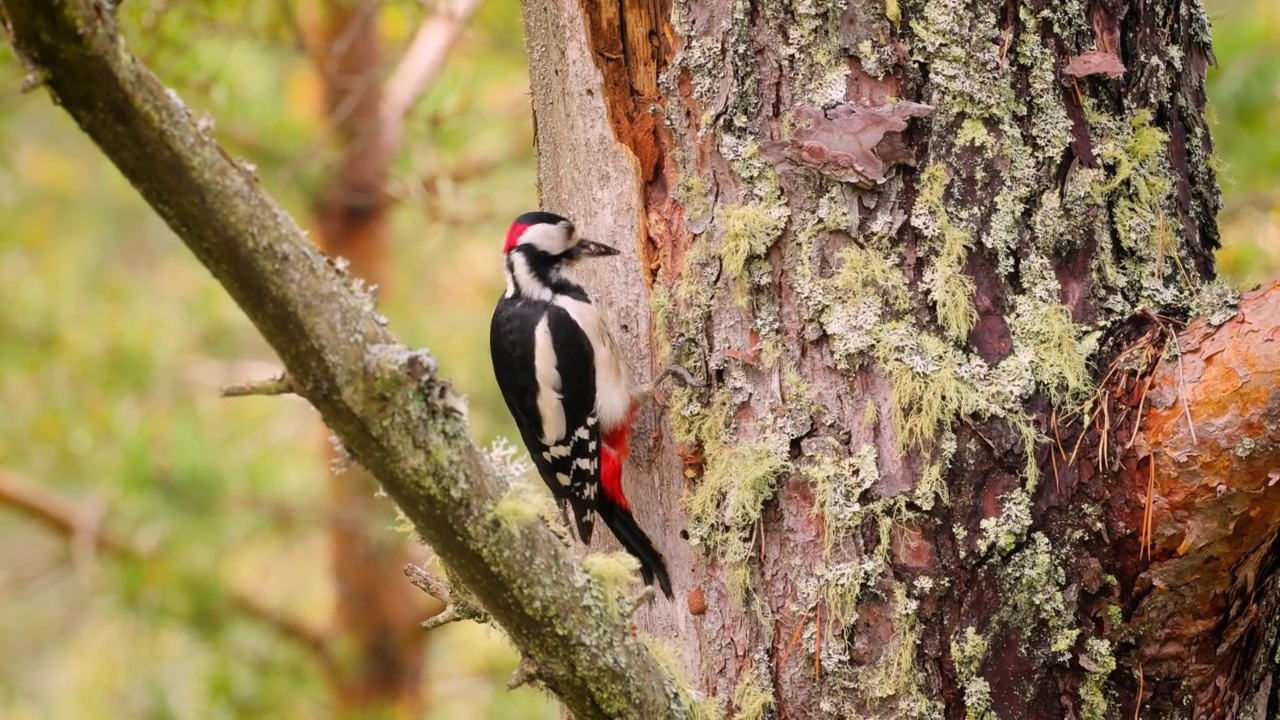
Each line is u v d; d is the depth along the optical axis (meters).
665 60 7.57
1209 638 6.61
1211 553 6.41
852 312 6.88
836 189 6.95
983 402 6.67
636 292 7.77
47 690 19.22
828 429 6.89
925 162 6.91
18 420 18.11
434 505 5.44
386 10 14.47
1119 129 7.11
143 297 18.36
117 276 18.98
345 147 16.73
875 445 6.81
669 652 6.77
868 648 6.73
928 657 6.64
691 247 7.39
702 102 7.32
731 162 7.21
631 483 7.67
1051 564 6.60
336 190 17.02
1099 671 6.61
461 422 5.38
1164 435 6.44
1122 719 6.67
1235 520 6.32
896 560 6.71
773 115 7.14
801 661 6.88
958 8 6.94
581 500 8.30
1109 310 6.89
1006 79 6.95
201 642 17.34
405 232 18.80
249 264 4.79
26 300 18.09
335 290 4.98
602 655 5.97
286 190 16.70
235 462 17.75
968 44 6.93
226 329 18.95
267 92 16.23
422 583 6.60
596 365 7.88
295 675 17.98
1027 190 6.89
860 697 6.72
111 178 19.14
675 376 7.41
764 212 7.09
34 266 18.42
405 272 18.92
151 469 16.77
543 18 8.07
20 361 17.70
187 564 17.05
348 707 18.94
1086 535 6.61
